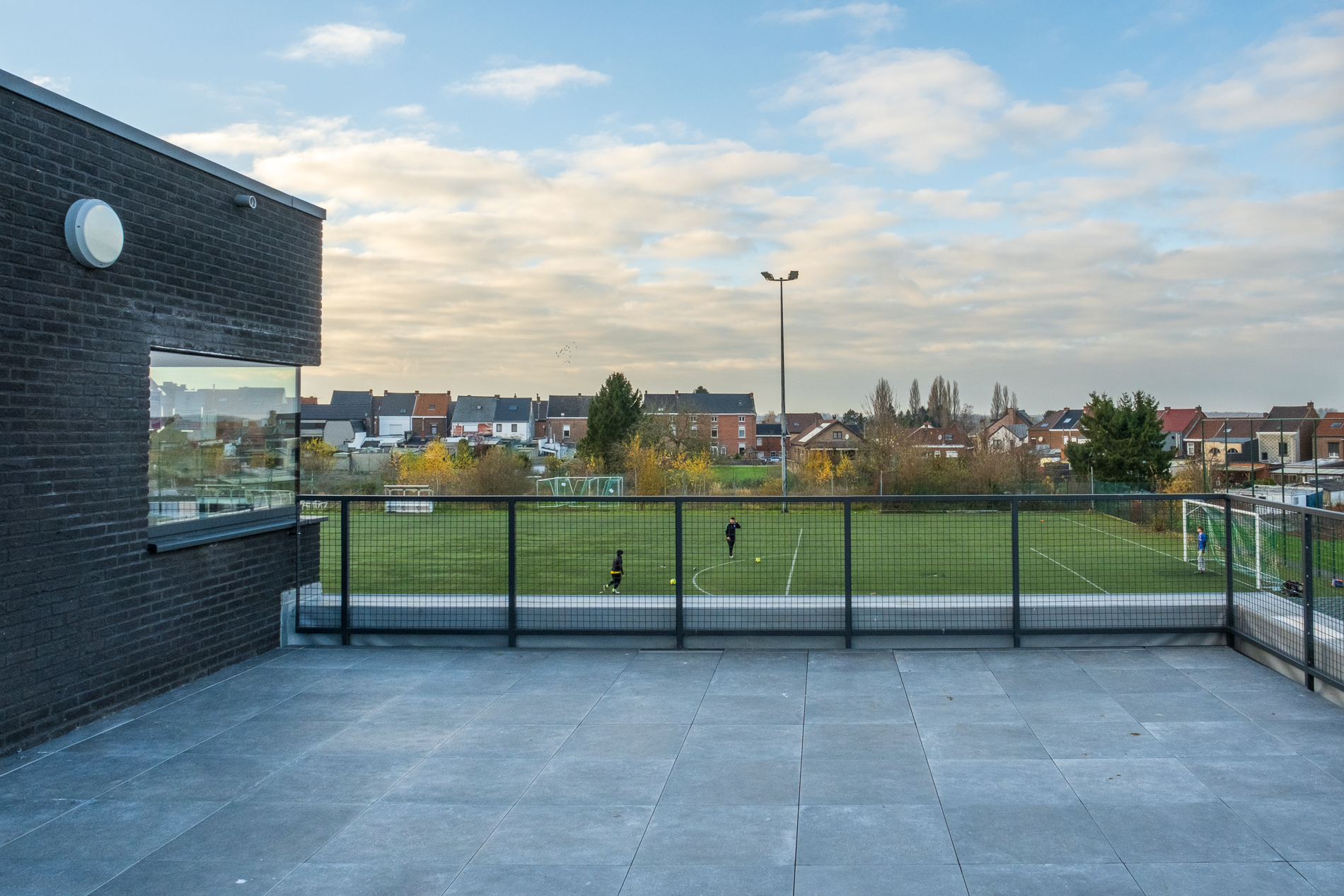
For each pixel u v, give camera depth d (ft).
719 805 16.58
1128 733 20.24
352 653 28.60
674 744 20.04
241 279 26.91
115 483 22.30
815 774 18.07
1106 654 27.30
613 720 21.80
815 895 13.16
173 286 24.04
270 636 28.91
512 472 133.49
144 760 19.27
